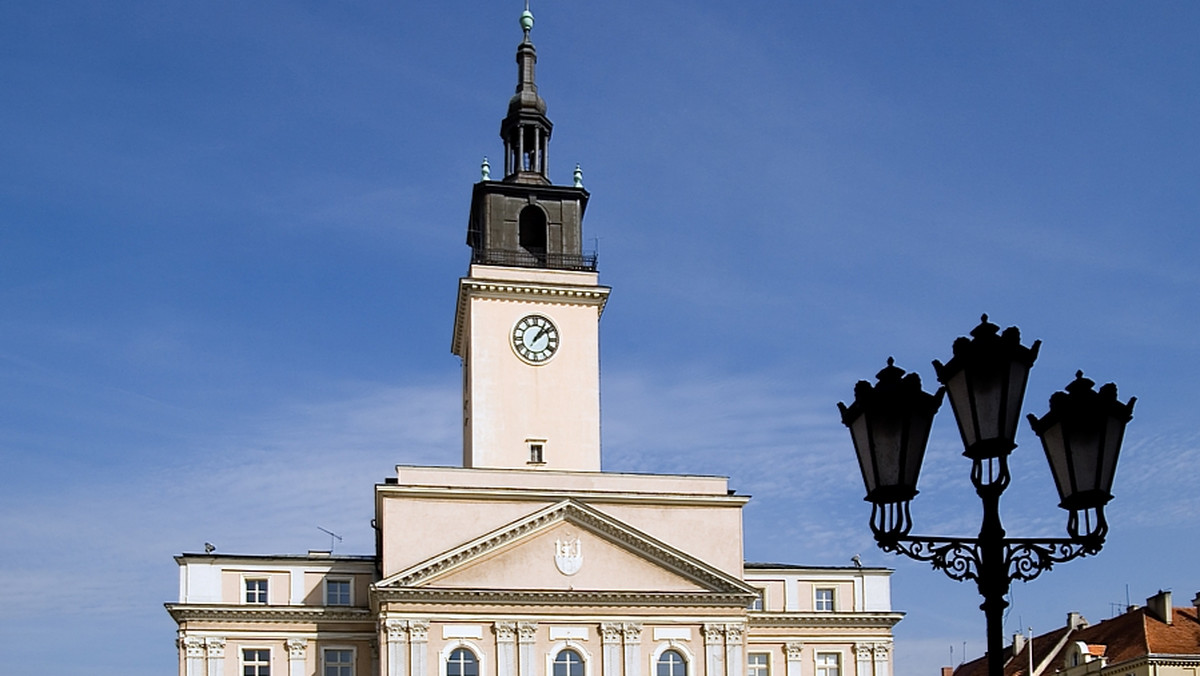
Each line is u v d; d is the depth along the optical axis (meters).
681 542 76.00
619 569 74.00
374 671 76.94
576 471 77.06
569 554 73.69
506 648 71.75
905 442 14.84
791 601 85.06
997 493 14.88
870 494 15.07
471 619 71.81
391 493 73.19
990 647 14.48
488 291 81.12
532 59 87.00
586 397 80.88
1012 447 14.68
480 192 83.12
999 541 14.78
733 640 73.88
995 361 14.73
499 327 81.06
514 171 85.00
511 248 82.25
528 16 87.38
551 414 80.31
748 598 74.31
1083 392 15.10
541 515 73.31
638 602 73.38
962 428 15.04
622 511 75.75
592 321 82.06
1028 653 99.75
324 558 78.69
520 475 75.44
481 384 80.00
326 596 78.06
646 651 73.06
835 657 84.44
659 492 76.38
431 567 71.38
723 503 76.88
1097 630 99.38
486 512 74.06
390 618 70.75
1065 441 15.07
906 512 14.94
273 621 76.69
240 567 77.69
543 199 83.56
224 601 77.00
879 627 84.81
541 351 81.12
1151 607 94.62
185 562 77.12
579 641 72.62
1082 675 95.50
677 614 73.81
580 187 83.94
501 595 71.88
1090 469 14.91
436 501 73.69
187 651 75.44
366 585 78.62
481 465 78.94
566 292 81.44
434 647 71.00
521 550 73.31
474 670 71.19
